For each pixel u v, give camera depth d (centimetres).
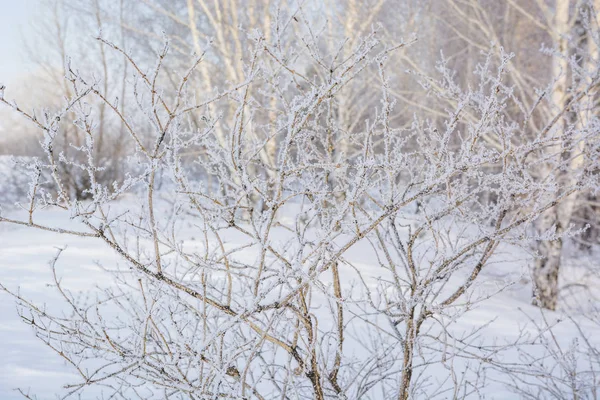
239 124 162
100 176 1377
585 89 263
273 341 206
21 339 426
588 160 245
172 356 203
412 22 950
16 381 347
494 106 208
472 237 239
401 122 924
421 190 195
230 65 816
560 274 843
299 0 183
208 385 204
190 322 227
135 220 205
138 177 156
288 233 618
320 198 187
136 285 448
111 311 441
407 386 242
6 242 844
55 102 1429
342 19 873
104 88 1118
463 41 1012
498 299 729
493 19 948
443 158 225
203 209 182
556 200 232
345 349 427
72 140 1394
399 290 237
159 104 155
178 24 967
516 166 244
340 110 772
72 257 753
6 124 1577
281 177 172
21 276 634
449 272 240
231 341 243
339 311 245
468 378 424
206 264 182
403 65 941
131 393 332
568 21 703
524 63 924
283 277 178
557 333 587
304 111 170
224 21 873
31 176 142
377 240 268
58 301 527
